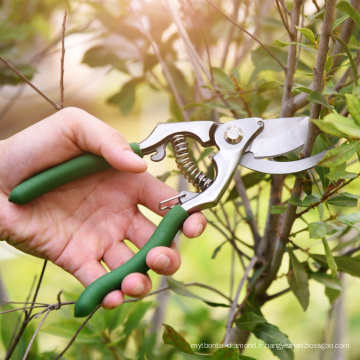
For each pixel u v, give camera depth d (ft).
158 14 6.01
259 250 4.25
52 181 3.59
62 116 3.81
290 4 5.77
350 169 6.61
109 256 4.01
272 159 4.01
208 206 3.55
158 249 3.29
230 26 5.81
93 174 4.15
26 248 3.98
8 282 10.88
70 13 6.86
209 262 10.34
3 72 6.20
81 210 4.10
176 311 7.89
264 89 4.32
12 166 3.88
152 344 5.00
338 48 3.47
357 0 3.19
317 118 3.10
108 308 3.20
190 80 6.91
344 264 3.99
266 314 9.47
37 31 7.97
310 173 3.81
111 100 6.21
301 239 8.16
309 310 9.48
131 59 6.13
